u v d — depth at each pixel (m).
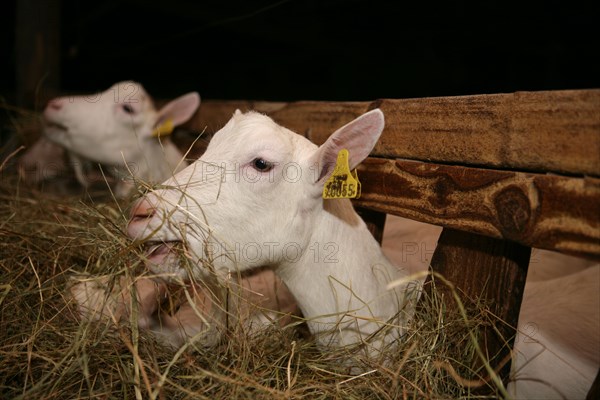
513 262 0.52
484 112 0.49
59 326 0.56
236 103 1.06
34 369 0.51
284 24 1.79
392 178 0.60
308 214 0.57
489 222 0.48
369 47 2.05
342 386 0.52
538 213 0.44
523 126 0.45
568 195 0.41
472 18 1.70
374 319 0.54
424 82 2.06
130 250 0.53
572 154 0.41
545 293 0.75
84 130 1.15
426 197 0.56
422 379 0.52
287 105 0.82
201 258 0.54
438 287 0.59
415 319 0.58
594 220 0.40
